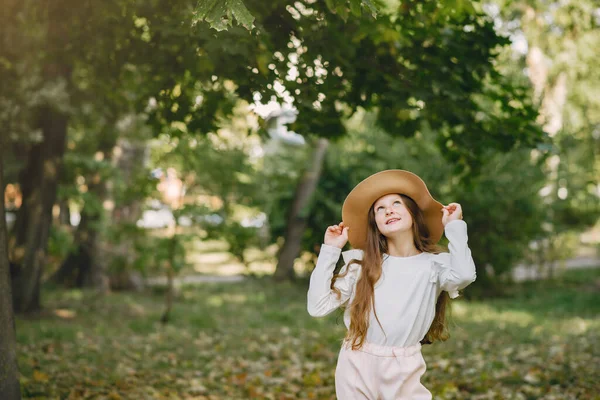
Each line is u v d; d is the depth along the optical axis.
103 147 14.68
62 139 10.48
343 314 3.40
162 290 15.88
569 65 16.28
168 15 4.88
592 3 12.06
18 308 10.50
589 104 17.94
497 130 5.86
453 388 5.77
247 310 12.81
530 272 19.17
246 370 6.93
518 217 14.48
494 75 5.56
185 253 11.93
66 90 8.95
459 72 5.48
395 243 3.30
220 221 11.62
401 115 5.66
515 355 7.70
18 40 6.77
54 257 15.94
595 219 22.67
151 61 5.51
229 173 11.25
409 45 5.22
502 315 11.95
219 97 5.75
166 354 7.89
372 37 4.84
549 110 17.09
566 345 8.45
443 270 3.15
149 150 16.06
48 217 10.62
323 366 7.12
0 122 8.29
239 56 4.68
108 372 6.43
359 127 18.08
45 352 7.55
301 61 5.11
